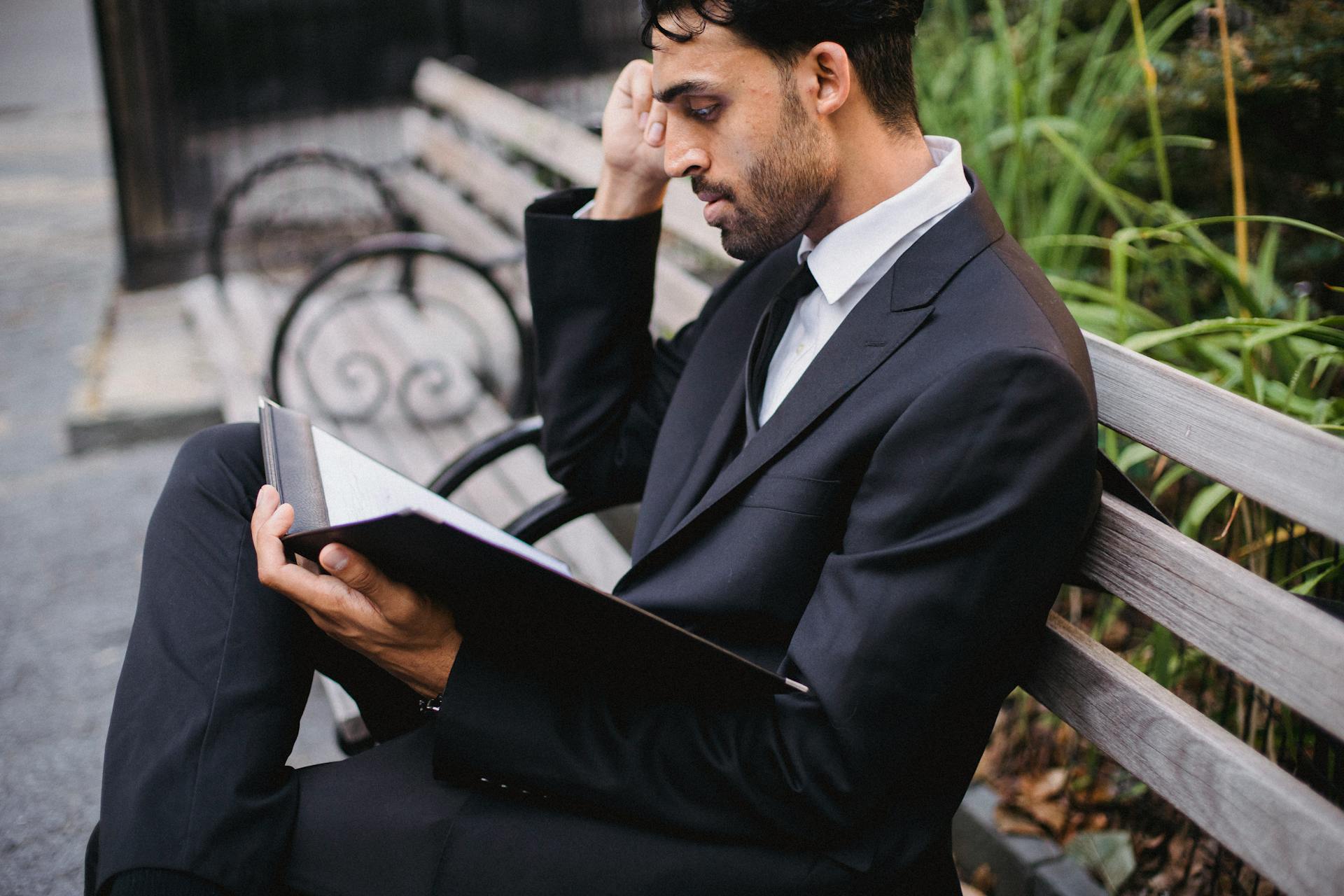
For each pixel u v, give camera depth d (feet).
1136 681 4.06
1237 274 6.77
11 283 20.99
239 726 4.13
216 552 4.60
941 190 4.32
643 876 3.91
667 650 3.77
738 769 3.88
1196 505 5.56
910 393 3.97
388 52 22.00
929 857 4.26
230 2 20.38
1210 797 3.71
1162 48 8.63
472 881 3.95
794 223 4.29
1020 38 9.32
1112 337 6.80
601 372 5.69
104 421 13.69
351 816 4.07
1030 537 3.71
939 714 3.82
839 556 3.93
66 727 8.70
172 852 3.85
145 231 19.88
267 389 12.10
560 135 11.69
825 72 4.09
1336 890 3.27
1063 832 6.38
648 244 5.64
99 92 39.32
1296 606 3.49
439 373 12.49
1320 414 5.22
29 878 7.07
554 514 5.97
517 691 4.00
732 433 4.81
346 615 4.01
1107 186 7.33
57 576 10.99
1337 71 6.74
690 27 4.01
